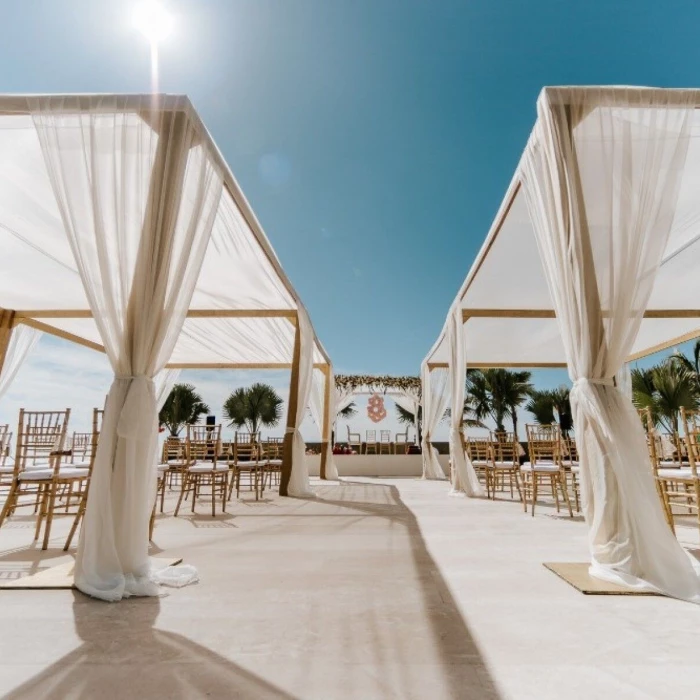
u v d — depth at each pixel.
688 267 5.27
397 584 2.20
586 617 1.75
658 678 1.29
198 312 7.12
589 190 2.52
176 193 2.59
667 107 2.54
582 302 2.42
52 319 7.27
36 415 3.78
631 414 2.31
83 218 2.59
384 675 1.31
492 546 3.08
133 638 1.57
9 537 3.49
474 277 5.69
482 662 1.39
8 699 1.18
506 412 15.42
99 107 2.65
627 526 2.18
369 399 13.81
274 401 18.91
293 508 5.20
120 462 2.28
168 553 2.88
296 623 1.71
